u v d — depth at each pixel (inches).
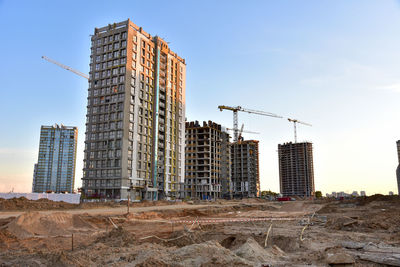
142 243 820.6
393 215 1496.1
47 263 532.4
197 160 6811.0
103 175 4239.7
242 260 529.7
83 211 2039.9
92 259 583.2
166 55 5403.5
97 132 4424.2
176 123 5580.7
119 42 4581.7
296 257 588.4
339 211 2235.5
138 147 4517.7
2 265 540.7
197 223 1488.7
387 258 514.0
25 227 1031.6
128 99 4397.1
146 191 4434.1
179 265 497.7
